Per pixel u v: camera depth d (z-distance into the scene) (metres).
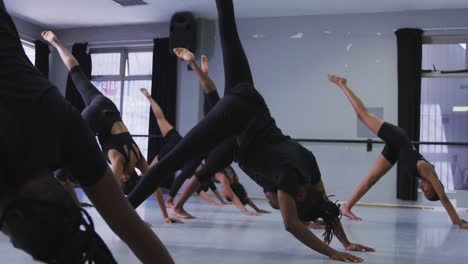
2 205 0.73
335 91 6.94
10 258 1.95
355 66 6.90
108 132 3.15
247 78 2.16
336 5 6.66
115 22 7.98
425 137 6.77
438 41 6.73
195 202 5.63
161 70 7.58
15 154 0.71
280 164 1.99
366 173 6.67
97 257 0.75
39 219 0.68
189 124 7.44
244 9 6.96
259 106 2.09
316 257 2.18
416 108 6.52
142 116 7.93
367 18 6.91
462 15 6.59
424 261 2.18
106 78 8.18
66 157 0.81
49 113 0.77
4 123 0.72
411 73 6.55
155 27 7.93
